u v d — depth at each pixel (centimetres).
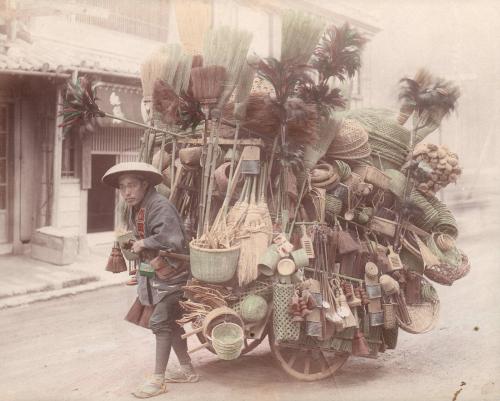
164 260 348
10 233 778
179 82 371
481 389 372
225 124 367
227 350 329
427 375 401
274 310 347
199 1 429
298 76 350
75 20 751
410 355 446
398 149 418
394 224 398
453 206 947
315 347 361
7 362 410
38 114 779
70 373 397
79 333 495
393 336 400
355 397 358
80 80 376
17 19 703
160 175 354
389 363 429
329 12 802
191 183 396
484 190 950
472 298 591
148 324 364
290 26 351
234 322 345
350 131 395
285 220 362
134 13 789
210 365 413
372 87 816
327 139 383
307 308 342
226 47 353
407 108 425
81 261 754
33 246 761
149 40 808
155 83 360
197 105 356
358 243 385
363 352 363
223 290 354
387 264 382
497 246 805
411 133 425
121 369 409
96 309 574
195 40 428
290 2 719
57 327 510
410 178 411
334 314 353
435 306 413
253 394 354
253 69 354
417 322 402
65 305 588
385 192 408
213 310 342
